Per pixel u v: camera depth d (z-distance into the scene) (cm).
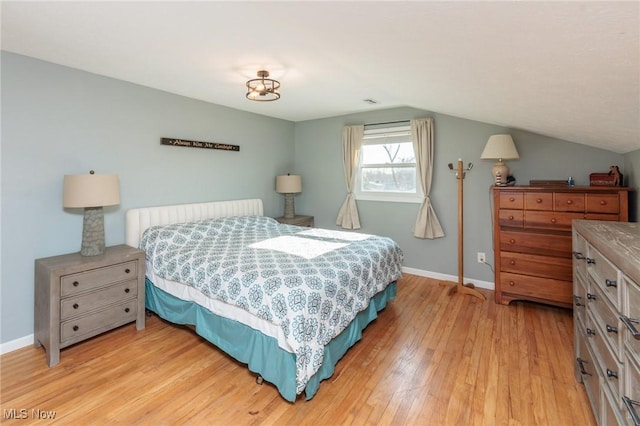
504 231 313
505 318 290
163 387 197
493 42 141
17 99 237
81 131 273
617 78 143
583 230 170
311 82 296
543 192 290
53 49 226
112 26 188
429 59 185
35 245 249
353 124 459
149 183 328
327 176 491
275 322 185
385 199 440
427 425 165
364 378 205
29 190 245
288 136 511
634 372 106
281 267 222
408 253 429
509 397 186
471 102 270
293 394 177
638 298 102
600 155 304
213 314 229
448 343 247
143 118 319
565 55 135
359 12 143
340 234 342
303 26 176
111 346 245
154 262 281
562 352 232
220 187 406
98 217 260
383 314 302
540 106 221
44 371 212
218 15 171
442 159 393
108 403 182
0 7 167
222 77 288
